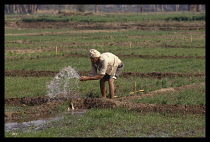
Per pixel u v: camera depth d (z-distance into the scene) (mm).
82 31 179000
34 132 32406
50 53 92750
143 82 54594
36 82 55156
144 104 39969
